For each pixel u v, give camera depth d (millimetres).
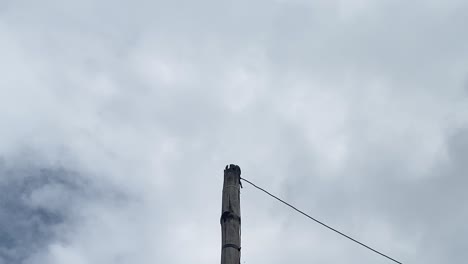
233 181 8719
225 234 7742
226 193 8453
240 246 7695
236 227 7875
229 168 9031
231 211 8062
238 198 8445
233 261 7312
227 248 7488
